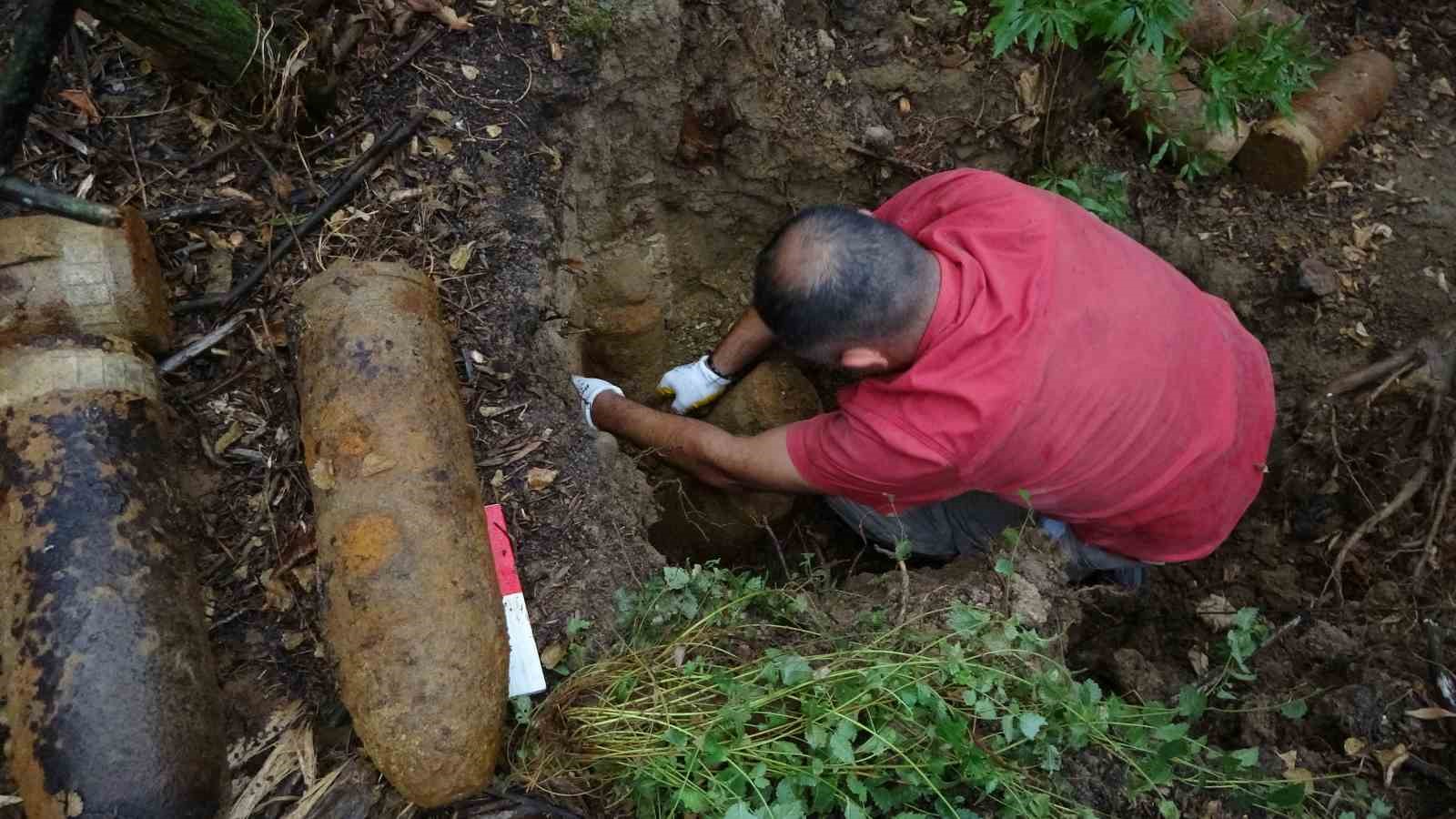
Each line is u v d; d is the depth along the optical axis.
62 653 1.37
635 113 2.47
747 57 2.56
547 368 2.06
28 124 1.92
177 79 2.04
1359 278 2.94
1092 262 1.91
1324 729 2.16
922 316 1.84
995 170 2.78
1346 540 2.63
